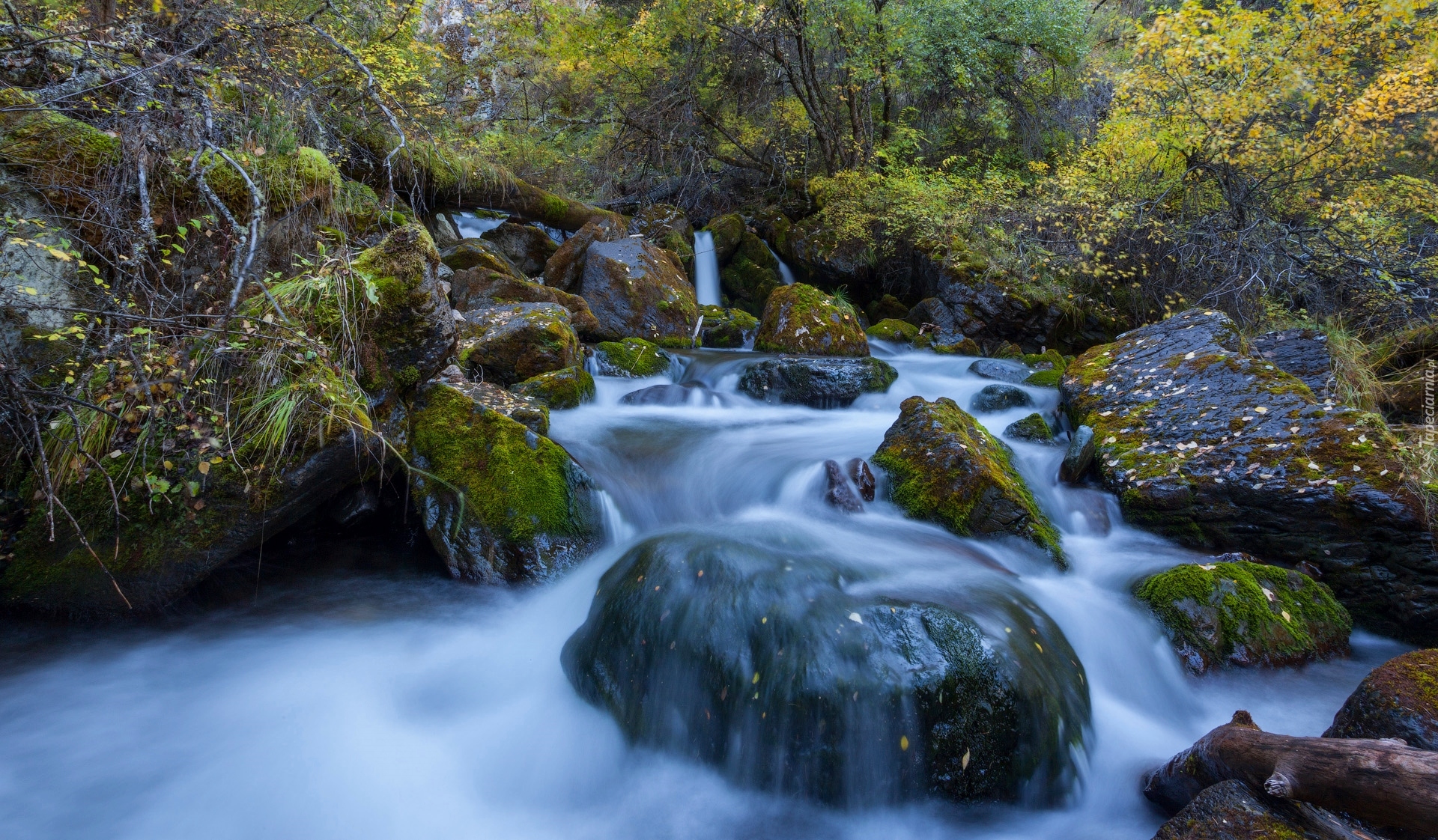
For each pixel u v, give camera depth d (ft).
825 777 9.37
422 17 31.91
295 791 9.77
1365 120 27.40
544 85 51.60
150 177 13.71
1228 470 15.56
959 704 9.31
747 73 49.65
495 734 10.98
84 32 13.97
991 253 40.42
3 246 12.10
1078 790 9.78
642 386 26.66
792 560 11.85
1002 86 50.34
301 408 12.53
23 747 10.05
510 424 14.96
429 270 14.56
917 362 33.40
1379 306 27.68
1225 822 7.55
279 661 12.16
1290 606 12.86
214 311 12.73
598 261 32.78
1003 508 14.83
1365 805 6.84
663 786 10.14
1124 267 36.55
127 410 11.60
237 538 12.50
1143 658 12.09
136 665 11.87
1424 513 13.20
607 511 15.34
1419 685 8.58
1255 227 30.76
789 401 26.30
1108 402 20.02
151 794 9.46
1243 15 28.30
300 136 18.76
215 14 16.94
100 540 11.99
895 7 44.70
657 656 10.65
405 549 15.28
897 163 48.44
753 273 47.60
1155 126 32.60
